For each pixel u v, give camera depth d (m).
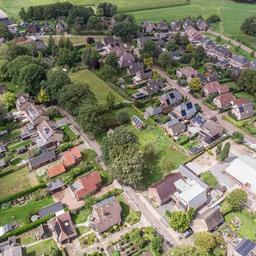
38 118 136.50
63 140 130.00
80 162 120.62
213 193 108.56
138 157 107.88
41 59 182.12
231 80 175.75
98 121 130.75
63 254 89.50
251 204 103.56
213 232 95.38
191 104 145.12
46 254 89.88
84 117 128.50
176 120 136.12
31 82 155.75
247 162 114.06
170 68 183.12
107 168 117.75
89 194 106.50
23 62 165.38
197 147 127.56
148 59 187.62
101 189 110.12
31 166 117.50
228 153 120.00
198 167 119.00
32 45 195.25
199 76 171.62
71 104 137.88
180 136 133.25
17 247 89.19
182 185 105.56
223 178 114.50
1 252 90.75
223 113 150.50
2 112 139.00
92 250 90.88
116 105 150.25
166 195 103.62
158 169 118.44
